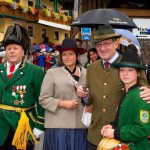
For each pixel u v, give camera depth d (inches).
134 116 121.2
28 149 166.4
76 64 168.9
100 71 150.8
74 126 162.7
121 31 306.0
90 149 153.2
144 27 430.6
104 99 147.3
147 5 443.5
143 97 119.9
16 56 160.2
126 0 444.5
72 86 163.3
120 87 145.9
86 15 283.6
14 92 161.3
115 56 149.1
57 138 161.5
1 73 163.9
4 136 161.0
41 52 472.7
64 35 802.8
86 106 154.4
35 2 667.4
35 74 164.7
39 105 167.9
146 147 125.1
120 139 122.6
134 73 125.6
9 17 577.0
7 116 160.1
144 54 429.1
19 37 159.5
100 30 145.9
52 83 163.6
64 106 161.2
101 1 443.5
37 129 168.2
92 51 286.0
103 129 127.8
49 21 673.0
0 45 167.6
